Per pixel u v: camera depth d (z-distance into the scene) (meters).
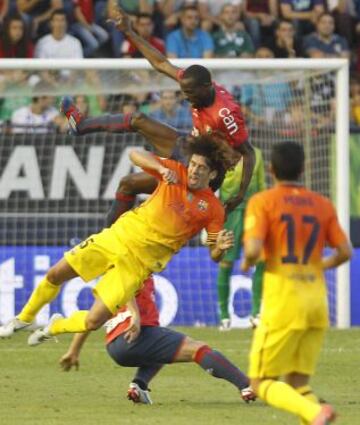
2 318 49.38
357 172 51.09
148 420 27.19
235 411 28.77
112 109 52.75
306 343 23.58
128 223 28.66
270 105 52.06
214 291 50.34
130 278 28.44
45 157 50.41
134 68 48.72
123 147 50.66
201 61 49.12
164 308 50.06
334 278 50.47
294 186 23.77
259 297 46.84
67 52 58.97
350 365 38.06
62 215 50.34
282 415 28.14
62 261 29.45
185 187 28.33
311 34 62.19
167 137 32.75
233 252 47.25
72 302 49.16
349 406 29.75
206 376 35.94
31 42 59.06
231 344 43.47
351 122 59.03
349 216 50.62
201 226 28.61
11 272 49.66
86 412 28.50
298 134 51.94
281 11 61.91
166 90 50.25
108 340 29.81
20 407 29.31
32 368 37.41
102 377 35.41
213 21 60.50
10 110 52.22
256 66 49.41
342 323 49.53
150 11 60.06
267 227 23.30
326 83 52.06
